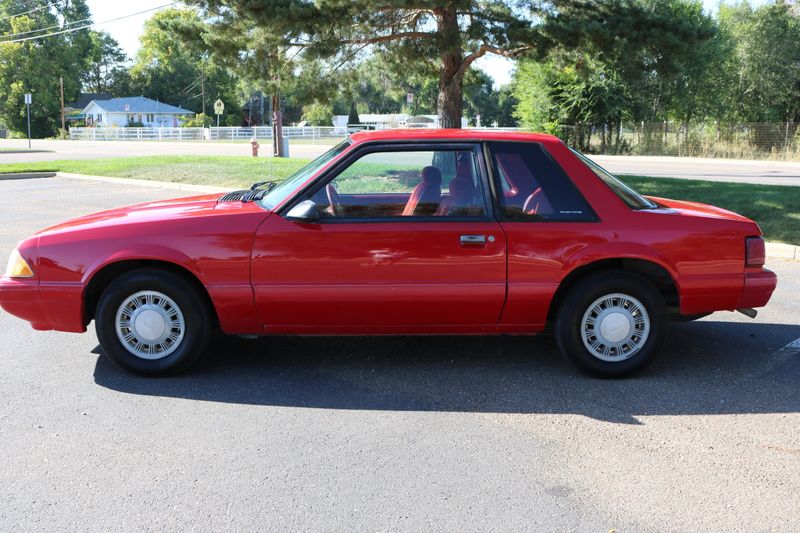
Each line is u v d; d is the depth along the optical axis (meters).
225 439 4.03
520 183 4.92
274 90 17.80
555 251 4.84
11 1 83.00
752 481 3.59
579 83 36.88
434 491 3.47
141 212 5.18
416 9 15.66
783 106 41.94
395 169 4.94
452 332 5.04
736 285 4.97
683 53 15.24
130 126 79.56
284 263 4.79
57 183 18.91
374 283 4.82
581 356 4.96
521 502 3.37
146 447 3.92
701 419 4.35
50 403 4.53
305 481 3.56
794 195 13.12
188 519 3.22
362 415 4.38
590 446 3.97
